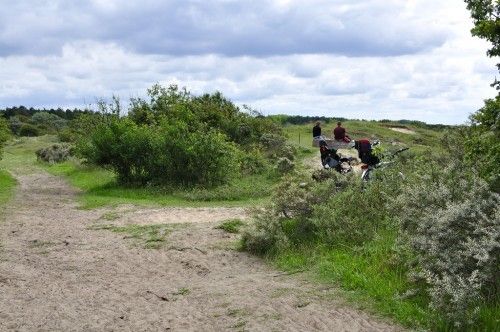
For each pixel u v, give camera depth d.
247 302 7.38
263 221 10.90
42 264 10.35
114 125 25.39
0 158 41.25
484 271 6.40
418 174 9.97
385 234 9.59
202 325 6.76
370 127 55.94
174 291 8.32
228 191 20.88
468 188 7.71
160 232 12.66
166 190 22.81
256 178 25.00
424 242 6.98
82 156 27.50
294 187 11.30
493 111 7.75
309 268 9.05
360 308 7.02
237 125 34.31
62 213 17.19
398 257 8.11
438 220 6.89
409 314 6.57
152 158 24.30
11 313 7.45
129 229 13.43
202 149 23.50
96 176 31.11
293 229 10.99
